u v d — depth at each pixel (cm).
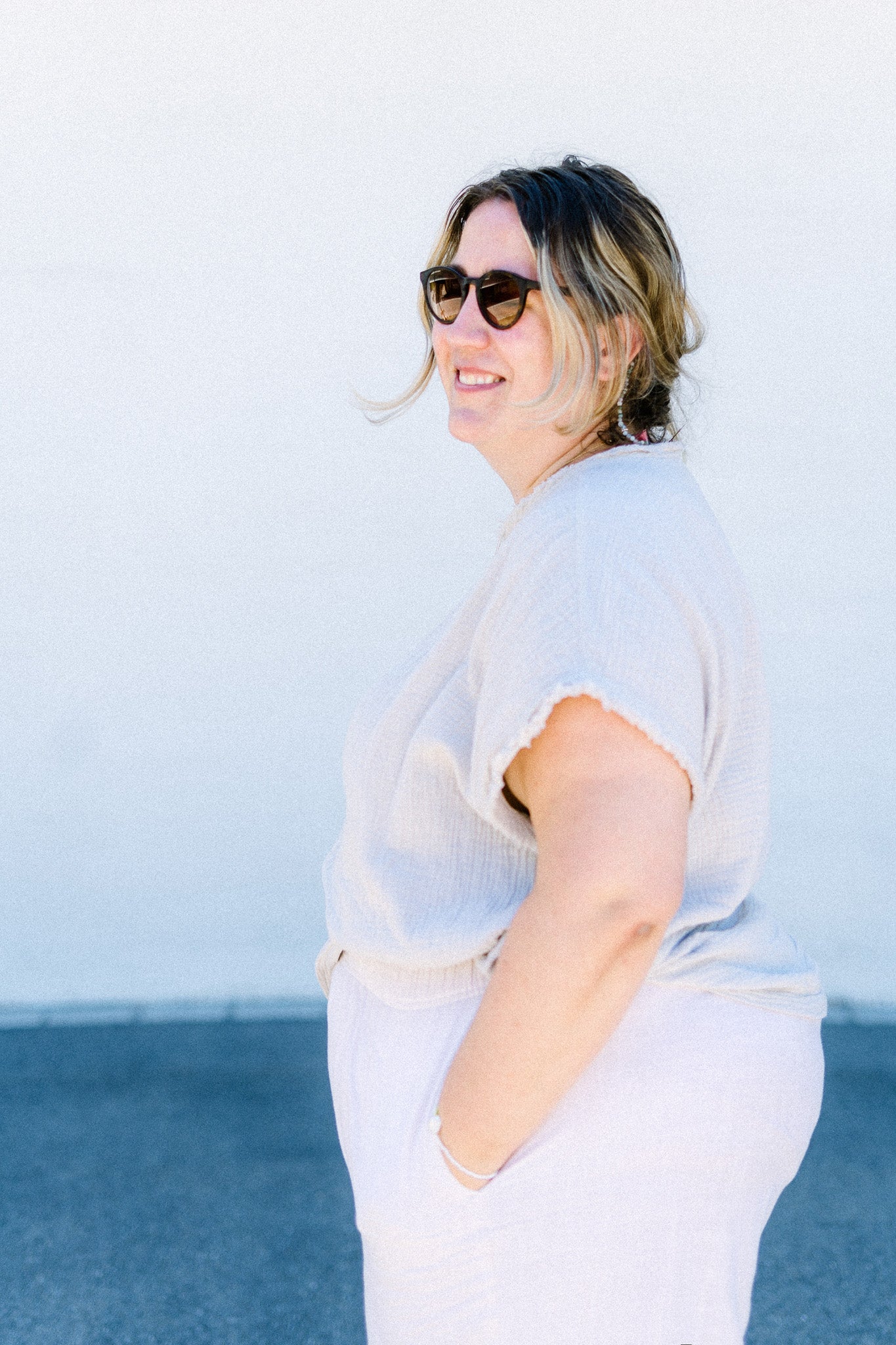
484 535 356
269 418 352
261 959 373
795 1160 120
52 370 349
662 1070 111
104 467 353
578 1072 103
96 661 361
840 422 348
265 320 348
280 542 358
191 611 360
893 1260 253
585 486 111
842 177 336
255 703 364
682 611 104
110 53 335
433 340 143
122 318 347
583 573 102
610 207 122
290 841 369
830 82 331
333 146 339
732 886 122
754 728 122
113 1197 270
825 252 340
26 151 338
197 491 355
